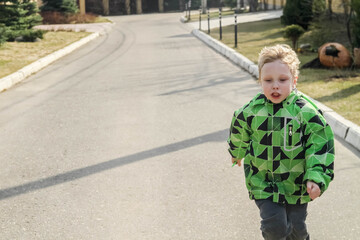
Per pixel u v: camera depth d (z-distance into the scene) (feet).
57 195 16.57
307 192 9.93
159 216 14.70
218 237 13.30
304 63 42.45
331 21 53.62
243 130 10.23
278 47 9.57
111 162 19.77
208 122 25.49
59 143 22.72
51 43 70.33
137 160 19.92
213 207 15.23
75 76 43.52
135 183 17.40
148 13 199.52
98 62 53.01
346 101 26.61
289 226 10.19
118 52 62.49
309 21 65.16
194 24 107.14
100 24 119.75
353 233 13.29
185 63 49.21
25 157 20.84
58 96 34.30
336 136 22.06
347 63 37.91
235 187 16.79
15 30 76.23
